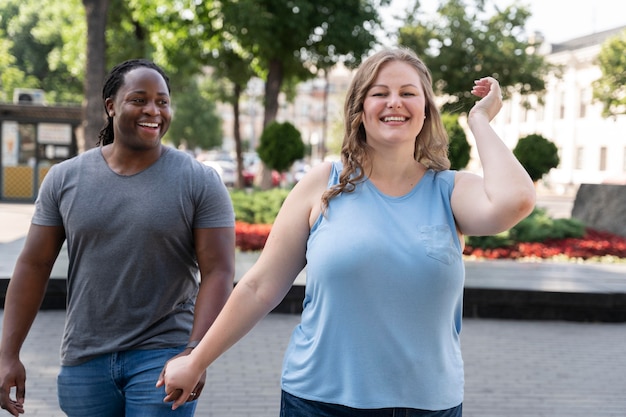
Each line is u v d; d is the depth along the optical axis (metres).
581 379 5.72
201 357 2.17
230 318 2.16
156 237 2.52
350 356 2.01
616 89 23.05
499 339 6.92
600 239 12.70
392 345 1.99
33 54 42.03
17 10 44.47
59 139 19.36
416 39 24.12
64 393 2.60
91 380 2.56
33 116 19.19
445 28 24.12
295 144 17.95
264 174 21.09
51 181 2.63
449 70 24.02
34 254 2.65
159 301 2.55
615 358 6.38
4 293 7.27
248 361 5.93
